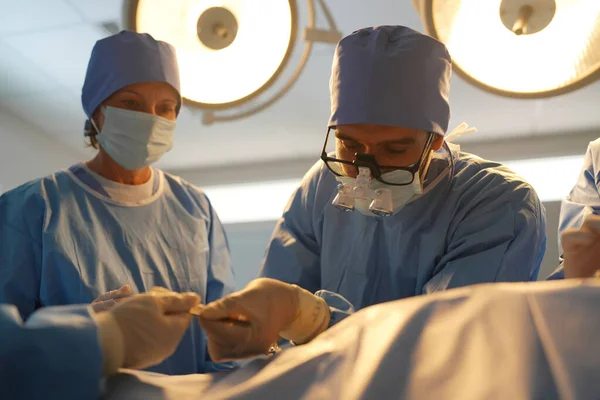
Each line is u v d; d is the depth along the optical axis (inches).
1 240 56.8
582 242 34.2
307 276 57.9
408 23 121.6
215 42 56.2
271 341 34.3
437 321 24.7
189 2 56.4
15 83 160.6
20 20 134.1
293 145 179.0
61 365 23.2
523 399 20.2
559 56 49.2
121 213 62.7
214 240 69.4
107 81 62.3
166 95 64.1
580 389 20.3
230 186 193.3
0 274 55.4
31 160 179.2
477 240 49.9
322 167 60.9
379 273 55.0
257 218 198.8
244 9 56.1
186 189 70.1
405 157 48.5
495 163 57.2
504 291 25.3
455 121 157.6
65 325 24.1
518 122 156.1
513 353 22.2
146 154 62.7
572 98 141.8
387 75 48.1
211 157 189.9
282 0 55.1
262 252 197.3
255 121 164.6
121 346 26.8
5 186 169.5
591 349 21.7
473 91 142.2
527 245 49.6
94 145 66.4
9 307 24.4
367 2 117.6
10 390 22.6
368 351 24.2
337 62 51.3
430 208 54.1
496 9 49.4
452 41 51.3
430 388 21.7
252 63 57.0
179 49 57.4
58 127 182.7
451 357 22.7
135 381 26.4
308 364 25.0
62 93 163.3
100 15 130.2
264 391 23.9
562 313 23.4
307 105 154.7
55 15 131.6
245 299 34.0
